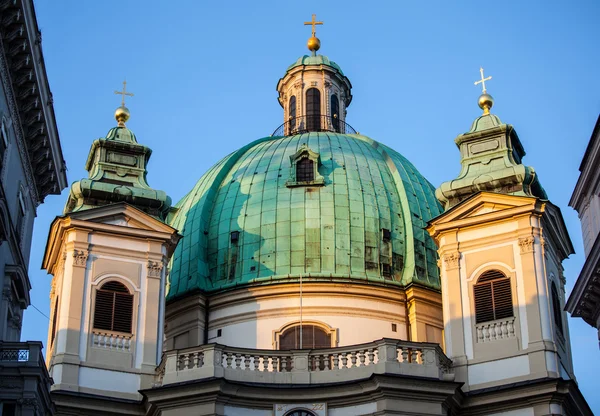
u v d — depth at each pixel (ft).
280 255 218.79
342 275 215.10
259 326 212.23
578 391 187.83
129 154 214.28
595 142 161.68
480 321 195.11
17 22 148.46
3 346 157.38
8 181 159.02
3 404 153.79
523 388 184.44
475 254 200.23
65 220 199.41
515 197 199.52
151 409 183.11
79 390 187.42
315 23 285.43
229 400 179.52
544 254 197.26
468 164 210.79
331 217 222.28
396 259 221.05
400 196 230.68
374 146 246.47
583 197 173.06
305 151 231.09
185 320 217.36
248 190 230.27
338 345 209.26
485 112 217.15
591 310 171.73
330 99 271.69
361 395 180.24
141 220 204.03
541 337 189.37
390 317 214.69
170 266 228.02
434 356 184.75
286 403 181.16
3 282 159.12
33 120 163.32
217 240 224.94
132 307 197.47
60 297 196.85
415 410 178.81
